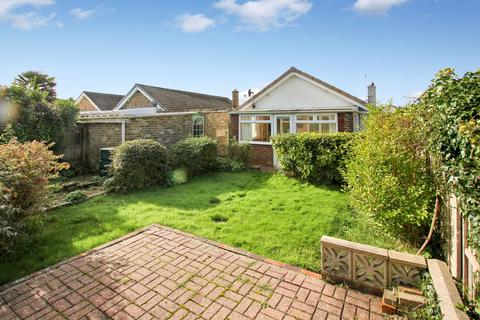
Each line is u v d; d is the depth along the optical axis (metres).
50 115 9.41
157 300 3.03
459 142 2.39
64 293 3.14
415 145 4.29
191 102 20.78
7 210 3.74
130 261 3.87
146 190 7.93
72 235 4.71
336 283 3.32
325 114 11.66
